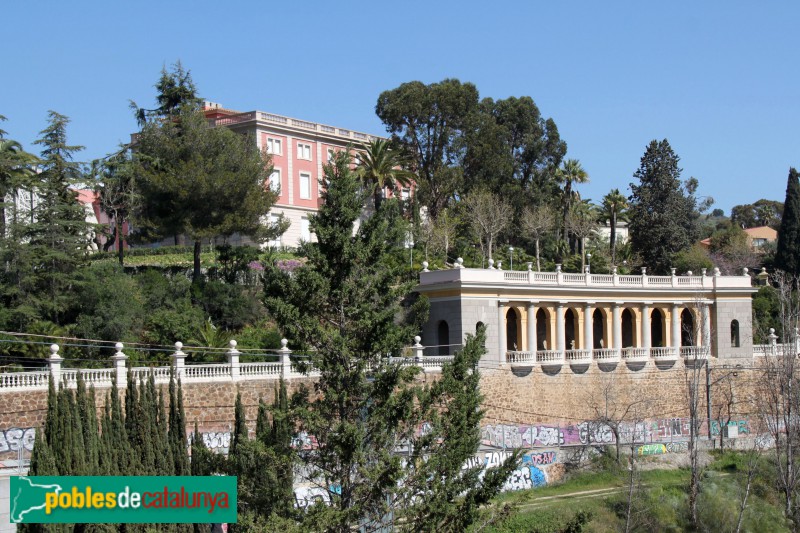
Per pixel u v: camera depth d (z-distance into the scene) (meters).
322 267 31.39
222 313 58.03
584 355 63.03
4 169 59.50
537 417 60.22
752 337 73.38
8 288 51.50
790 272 99.81
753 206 166.25
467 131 85.06
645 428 63.47
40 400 40.31
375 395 30.66
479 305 58.91
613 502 50.66
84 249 58.44
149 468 33.47
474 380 32.97
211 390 45.47
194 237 60.06
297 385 48.06
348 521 28.95
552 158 92.62
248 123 79.94
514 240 90.25
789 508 52.38
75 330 51.16
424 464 30.52
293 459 30.30
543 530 44.59
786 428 55.22
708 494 52.38
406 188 85.75
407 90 83.69
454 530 30.23
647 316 68.38
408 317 60.72
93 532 30.41
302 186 83.88
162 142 62.47
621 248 100.06
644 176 100.25
